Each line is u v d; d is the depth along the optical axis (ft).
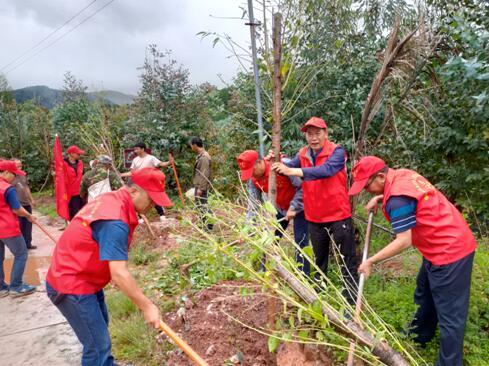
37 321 14.23
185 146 32.45
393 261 14.99
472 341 9.48
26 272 19.77
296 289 8.66
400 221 8.37
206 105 33.78
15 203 15.90
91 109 41.34
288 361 9.72
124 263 7.66
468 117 16.10
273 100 9.94
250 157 12.32
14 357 11.92
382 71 13.34
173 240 21.36
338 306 10.06
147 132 31.58
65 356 11.87
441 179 18.33
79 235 8.09
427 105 16.84
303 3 9.65
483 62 12.48
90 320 8.53
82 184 23.34
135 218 8.23
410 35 12.66
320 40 12.48
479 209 16.65
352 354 7.94
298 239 13.47
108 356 8.96
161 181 8.11
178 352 11.09
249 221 9.10
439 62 15.81
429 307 9.61
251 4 9.70
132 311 13.91
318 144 11.64
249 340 11.00
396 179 8.81
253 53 9.92
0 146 46.80
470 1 16.49
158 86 32.37
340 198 11.69
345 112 19.20
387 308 11.05
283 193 13.62
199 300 13.60
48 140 46.21
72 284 8.29
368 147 16.67
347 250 12.08
